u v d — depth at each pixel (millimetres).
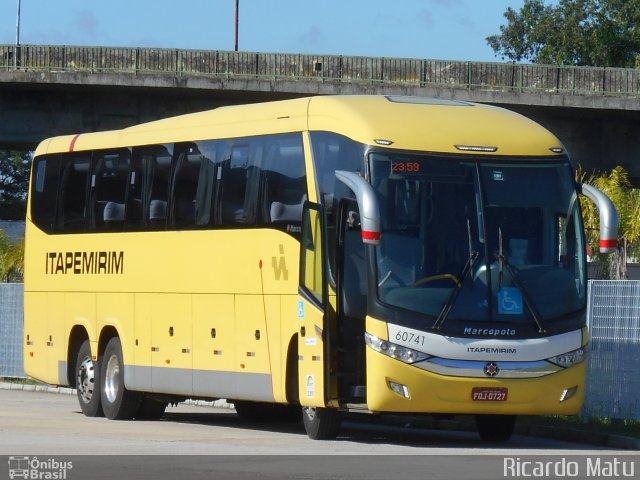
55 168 32969
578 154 68125
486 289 22734
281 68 66188
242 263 26219
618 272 49438
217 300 26953
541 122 68062
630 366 27234
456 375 22422
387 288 22438
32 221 33688
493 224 23031
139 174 29844
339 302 23297
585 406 28531
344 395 23266
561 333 22969
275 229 25234
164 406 31141
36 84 65688
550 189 23578
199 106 68125
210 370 27078
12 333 46656
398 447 23078
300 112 24984
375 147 22938
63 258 32344
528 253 23109
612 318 27859
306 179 24344
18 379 46312
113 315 30391
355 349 23188
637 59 104938
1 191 137750
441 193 22969
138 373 29438
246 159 26406
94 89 66312
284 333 24766
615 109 65250
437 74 66250
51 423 28219
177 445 22734
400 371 22312
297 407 31672
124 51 65750
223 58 66000
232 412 34875
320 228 23578
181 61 66000
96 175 31359
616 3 126312
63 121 67688
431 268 22641
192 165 28094
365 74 66250
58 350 32469
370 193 21906
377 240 21828
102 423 28984
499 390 22594
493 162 23375
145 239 29375
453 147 23297
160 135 29281
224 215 26859
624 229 51250
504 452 22250
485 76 66125
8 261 66312
